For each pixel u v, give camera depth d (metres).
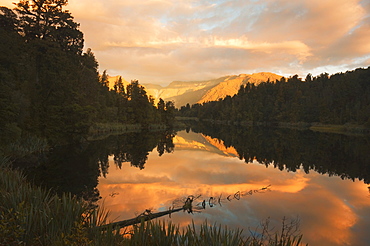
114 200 14.04
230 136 73.94
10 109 23.62
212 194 15.62
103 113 79.19
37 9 42.56
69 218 7.06
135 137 59.59
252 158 32.97
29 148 28.03
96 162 26.55
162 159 30.91
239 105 185.38
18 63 31.81
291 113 144.88
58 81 36.16
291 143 53.34
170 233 6.80
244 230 9.98
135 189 16.70
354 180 20.42
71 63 42.84
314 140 60.44
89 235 6.73
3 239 5.55
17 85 31.34
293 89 170.75
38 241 6.21
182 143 51.78
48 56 37.16
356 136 75.19
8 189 9.57
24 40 39.06
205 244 5.95
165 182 18.94
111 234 6.56
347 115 113.94
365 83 127.94
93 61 70.88
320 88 156.75
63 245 5.68
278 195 15.62
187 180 19.72
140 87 107.62
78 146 37.50
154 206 12.98
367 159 32.06
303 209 13.01
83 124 38.38
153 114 110.06
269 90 190.00
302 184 18.84
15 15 40.59
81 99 41.34
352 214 12.38
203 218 11.33
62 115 36.22
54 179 18.69
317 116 132.50
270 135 77.69
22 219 6.37
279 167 26.44
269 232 9.86
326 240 9.55
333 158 33.06
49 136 34.94
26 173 19.95
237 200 14.37
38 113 34.66
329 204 13.95
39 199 8.17
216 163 28.61
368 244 9.27
